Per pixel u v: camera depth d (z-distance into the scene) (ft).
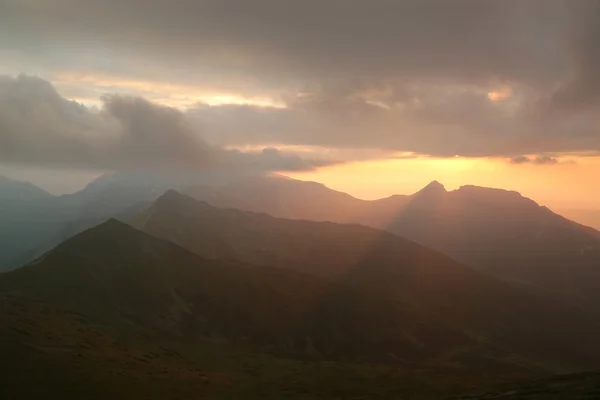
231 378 300.20
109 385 224.74
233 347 442.50
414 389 279.90
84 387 216.54
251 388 275.80
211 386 264.93
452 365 472.44
